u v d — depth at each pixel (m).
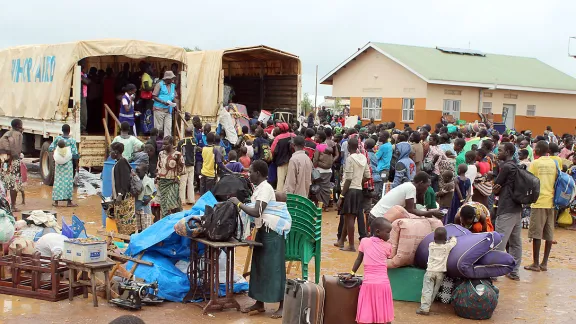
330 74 33.22
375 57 30.97
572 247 11.82
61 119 14.73
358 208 10.20
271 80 21.31
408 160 11.98
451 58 32.28
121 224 9.35
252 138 17.02
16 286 7.38
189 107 18.08
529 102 31.92
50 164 15.66
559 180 9.49
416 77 28.77
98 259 7.14
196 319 6.76
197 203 7.86
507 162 8.98
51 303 7.10
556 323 7.19
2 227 7.67
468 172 10.41
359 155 10.21
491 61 33.94
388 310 6.43
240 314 7.02
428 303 7.37
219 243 6.84
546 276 9.42
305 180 10.77
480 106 30.02
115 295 7.23
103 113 18.16
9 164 12.45
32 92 16.28
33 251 7.69
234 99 22.80
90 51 14.59
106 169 10.86
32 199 13.92
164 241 7.60
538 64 36.16
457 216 8.44
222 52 17.81
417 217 8.16
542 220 9.57
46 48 15.60
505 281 9.06
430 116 28.56
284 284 6.95
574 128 33.56
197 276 7.38
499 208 9.04
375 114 31.12
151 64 18.39
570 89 32.12
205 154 13.43
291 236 7.84
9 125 17.80
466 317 7.26
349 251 10.35
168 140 11.34
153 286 7.13
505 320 7.27
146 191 9.81
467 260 7.27
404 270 7.91
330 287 6.45
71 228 8.26
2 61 18.39
